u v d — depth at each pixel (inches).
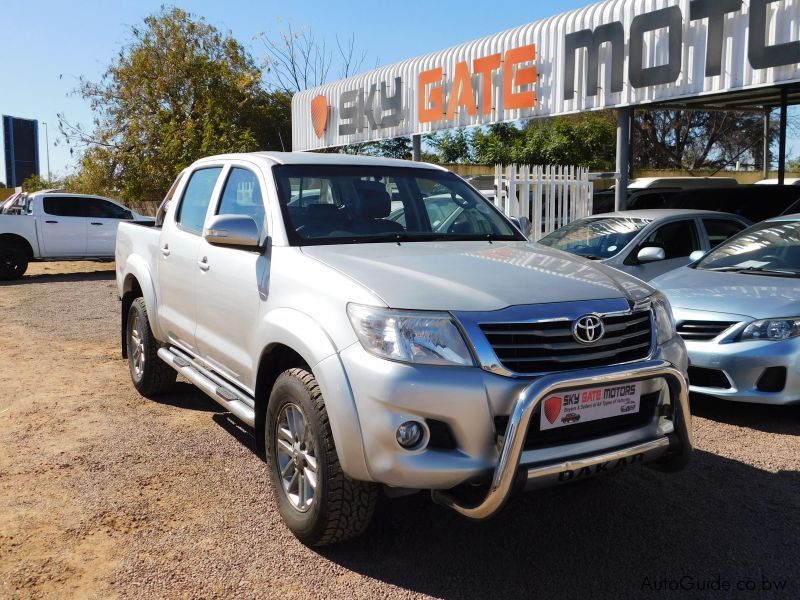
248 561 132.1
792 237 255.3
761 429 203.2
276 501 144.3
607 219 340.5
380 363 116.9
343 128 708.0
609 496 160.4
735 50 375.2
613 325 126.7
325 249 150.6
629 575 127.8
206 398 234.7
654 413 132.4
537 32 492.7
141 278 221.5
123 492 161.8
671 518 149.6
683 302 221.9
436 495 123.1
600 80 450.0
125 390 245.4
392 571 129.0
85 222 650.2
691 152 1065.5
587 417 122.2
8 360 293.9
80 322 390.9
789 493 160.7
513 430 111.6
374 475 117.5
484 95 534.9
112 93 1185.4
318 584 124.7
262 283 151.4
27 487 164.6
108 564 131.0
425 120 592.7
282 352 145.2
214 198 189.5
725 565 130.8
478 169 1057.5
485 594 121.7
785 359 198.8
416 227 175.8
